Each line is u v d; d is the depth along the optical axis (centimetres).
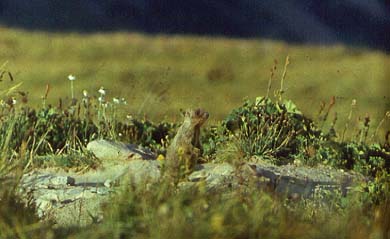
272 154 1897
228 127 1998
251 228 1131
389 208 1320
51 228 1238
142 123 2144
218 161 1812
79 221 1307
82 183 1670
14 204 1269
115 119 2142
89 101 2205
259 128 1962
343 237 1170
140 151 1867
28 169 1612
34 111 2038
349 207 1324
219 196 1207
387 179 1531
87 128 2064
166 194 1205
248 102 2088
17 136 1852
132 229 1145
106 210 1213
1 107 1911
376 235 1183
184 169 1377
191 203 1173
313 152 1908
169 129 2152
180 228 1115
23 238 1192
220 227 1117
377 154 1975
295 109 2081
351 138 2173
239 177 1352
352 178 1766
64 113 2072
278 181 1506
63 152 1962
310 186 1658
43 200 1478
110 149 1827
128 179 1377
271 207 1194
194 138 1565
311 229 1167
